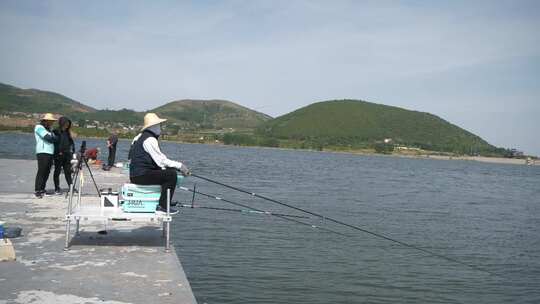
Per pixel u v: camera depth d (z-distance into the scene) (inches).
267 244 556.4
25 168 790.5
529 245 693.3
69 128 507.8
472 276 494.0
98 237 311.6
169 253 280.2
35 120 6200.8
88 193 520.4
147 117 293.6
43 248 279.7
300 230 659.4
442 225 840.3
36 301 198.2
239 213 773.9
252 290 392.5
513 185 2571.4
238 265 459.5
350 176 2298.2
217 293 380.2
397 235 695.7
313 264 483.5
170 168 284.0
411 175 2903.5
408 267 507.2
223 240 560.4
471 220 945.5
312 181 1742.1
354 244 596.4
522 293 447.2
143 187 281.9
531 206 1366.9
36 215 375.6
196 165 2335.1
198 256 482.9
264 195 1125.7
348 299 391.5
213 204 885.8
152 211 283.7
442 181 2476.6
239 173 1926.7
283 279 427.2
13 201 440.8
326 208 954.7
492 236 758.5
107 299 204.7
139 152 282.4
